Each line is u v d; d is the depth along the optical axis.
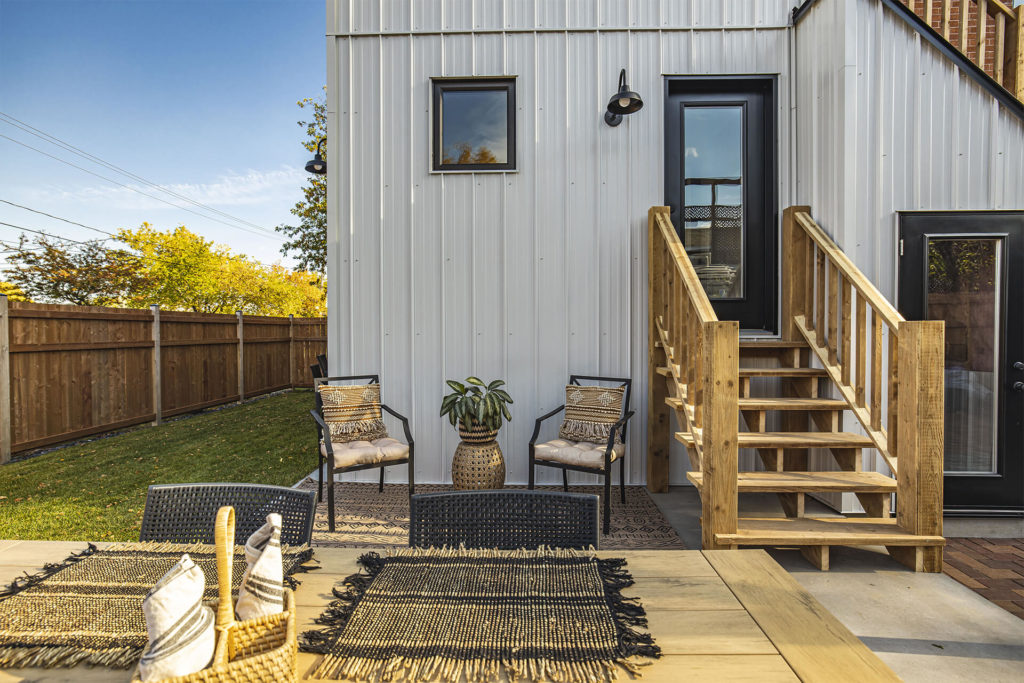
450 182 4.41
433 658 0.86
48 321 5.66
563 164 4.39
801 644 0.91
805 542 2.66
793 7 4.29
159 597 0.66
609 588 1.10
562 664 0.85
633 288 4.39
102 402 6.35
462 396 3.82
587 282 4.40
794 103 4.27
